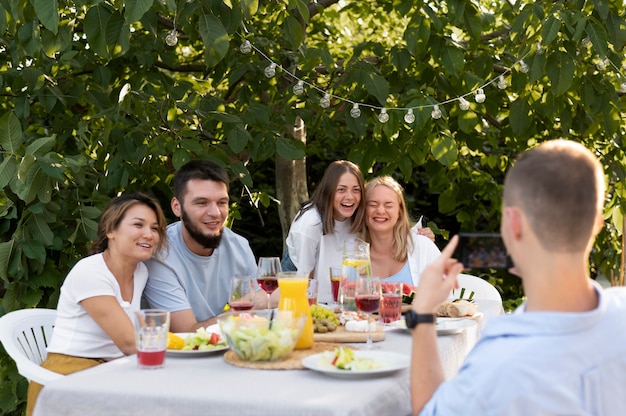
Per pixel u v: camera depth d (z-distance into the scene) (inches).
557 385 56.1
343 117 184.2
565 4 163.2
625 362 58.4
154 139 158.9
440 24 166.2
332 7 241.4
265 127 173.5
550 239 58.6
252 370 79.3
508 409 55.9
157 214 112.7
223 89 244.4
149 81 177.5
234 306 99.7
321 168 287.9
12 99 181.2
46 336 116.7
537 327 57.6
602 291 60.8
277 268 109.6
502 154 235.0
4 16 140.8
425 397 66.4
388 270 147.3
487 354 57.9
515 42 163.9
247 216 285.4
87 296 105.1
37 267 151.2
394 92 183.2
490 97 188.7
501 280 244.8
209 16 139.6
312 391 69.9
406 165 185.5
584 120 192.2
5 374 152.6
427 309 68.2
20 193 140.0
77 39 185.3
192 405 68.5
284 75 187.2
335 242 149.9
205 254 128.3
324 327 100.3
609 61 166.7
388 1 204.5
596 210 59.1
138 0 117.6
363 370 75.1
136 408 70.1
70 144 177.3
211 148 172.2
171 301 120.6
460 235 69.4
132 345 104.7
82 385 72.6
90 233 153.5
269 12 193.3
